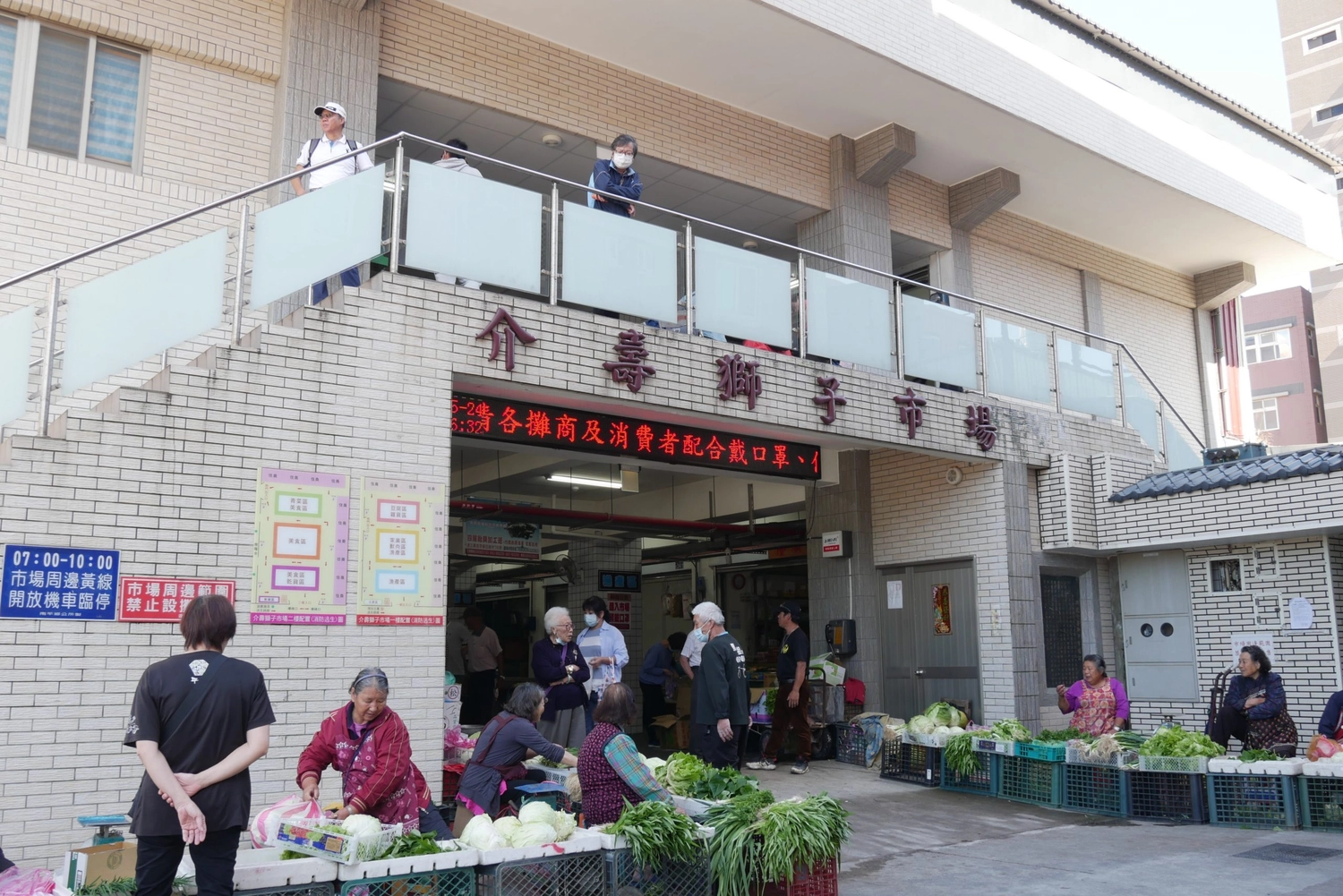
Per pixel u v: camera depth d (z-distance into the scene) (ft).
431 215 25.62
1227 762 27.14
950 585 39.14
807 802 18.85
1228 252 56.34
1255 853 23.41
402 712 23.30
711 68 38.37
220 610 13.97
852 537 41.65
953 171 46.39
